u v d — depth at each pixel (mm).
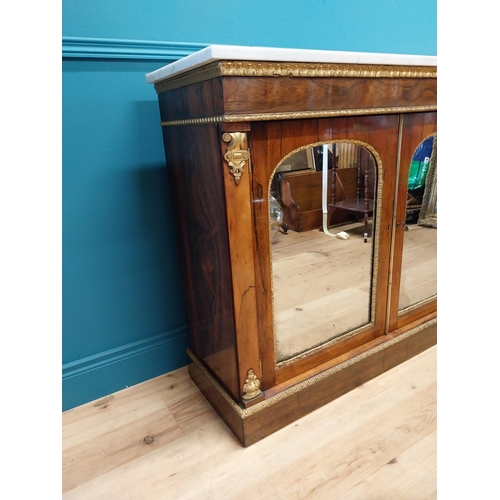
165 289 1231
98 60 982
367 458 913
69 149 999
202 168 834
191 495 849
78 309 1105
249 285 853
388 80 903
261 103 731
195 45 1105
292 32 1286
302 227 927
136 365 1226
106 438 1021
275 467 903
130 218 1120
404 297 1230
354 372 1120
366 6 1438
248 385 924
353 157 954
